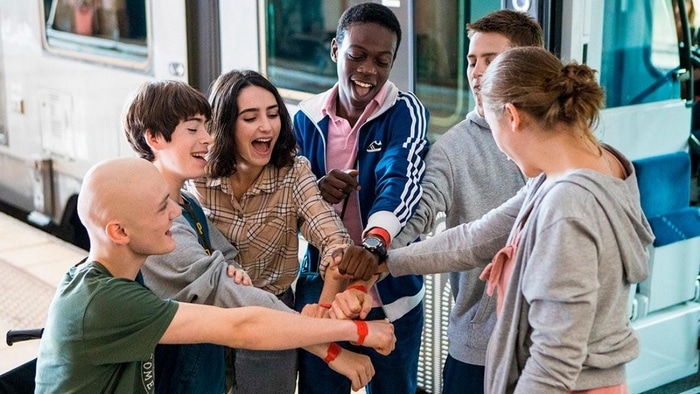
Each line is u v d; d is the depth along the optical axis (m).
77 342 1.88
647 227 1.91
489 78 1.92
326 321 2.18
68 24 4.91
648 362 3.62
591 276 1.76
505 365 1.92
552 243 1.78
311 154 2.72
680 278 3.67
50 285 4.90
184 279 2.23
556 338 1.77
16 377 2.26
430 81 3.49
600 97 1.87
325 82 3.83
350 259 2.31
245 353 2.53
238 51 4.09
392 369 2.77
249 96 2.38
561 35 3.06
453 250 2.28
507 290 1.91
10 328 4.40
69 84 5.00
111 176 1.93
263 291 2.27
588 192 1.80
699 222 3.64
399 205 2.42
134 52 4.53
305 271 2.79
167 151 2.27
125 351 1.89
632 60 3.46
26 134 5.42
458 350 2.54
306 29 3.84
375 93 2.60
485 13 3.31
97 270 1.95
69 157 5.14
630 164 1.98
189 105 2.26
